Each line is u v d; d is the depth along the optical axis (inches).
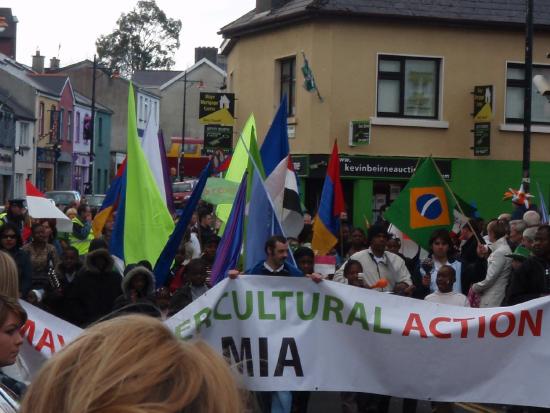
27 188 590.9
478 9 1064.2
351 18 1038.4
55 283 447.2
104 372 57.5
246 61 1177.4
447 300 374.0
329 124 1038.4
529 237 429.4
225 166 810.2
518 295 372.2
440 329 309.4
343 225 603.2
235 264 390.3
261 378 308.2
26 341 282.0
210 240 484.7
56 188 2396.7
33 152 2277.3
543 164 1086.4
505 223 508.4
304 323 311.1
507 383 309.9
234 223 392.8
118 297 365.7
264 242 360.8
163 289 366.3
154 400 57.0
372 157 1044.5
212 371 59.0
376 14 1033.5
